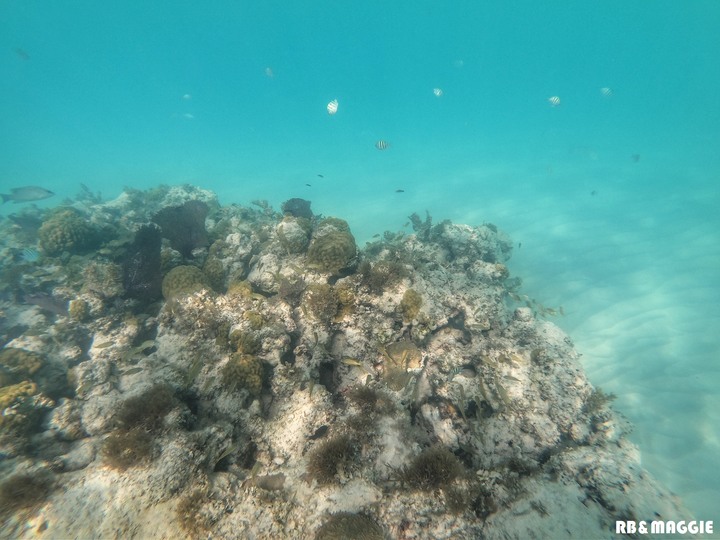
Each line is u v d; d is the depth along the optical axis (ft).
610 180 15.85
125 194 11.40
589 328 6.50
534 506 2.77
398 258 5.27
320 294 4.22
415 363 3.96
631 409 4.91
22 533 2.50
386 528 2.81
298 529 2.79
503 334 4.53
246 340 3.79
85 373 3.91
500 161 22.45
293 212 7.63
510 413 3.57
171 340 4.03
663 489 2.78
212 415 3.56
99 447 3.11
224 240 6.13
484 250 7.57
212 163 31.94
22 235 8.41
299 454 3.36
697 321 6.16
